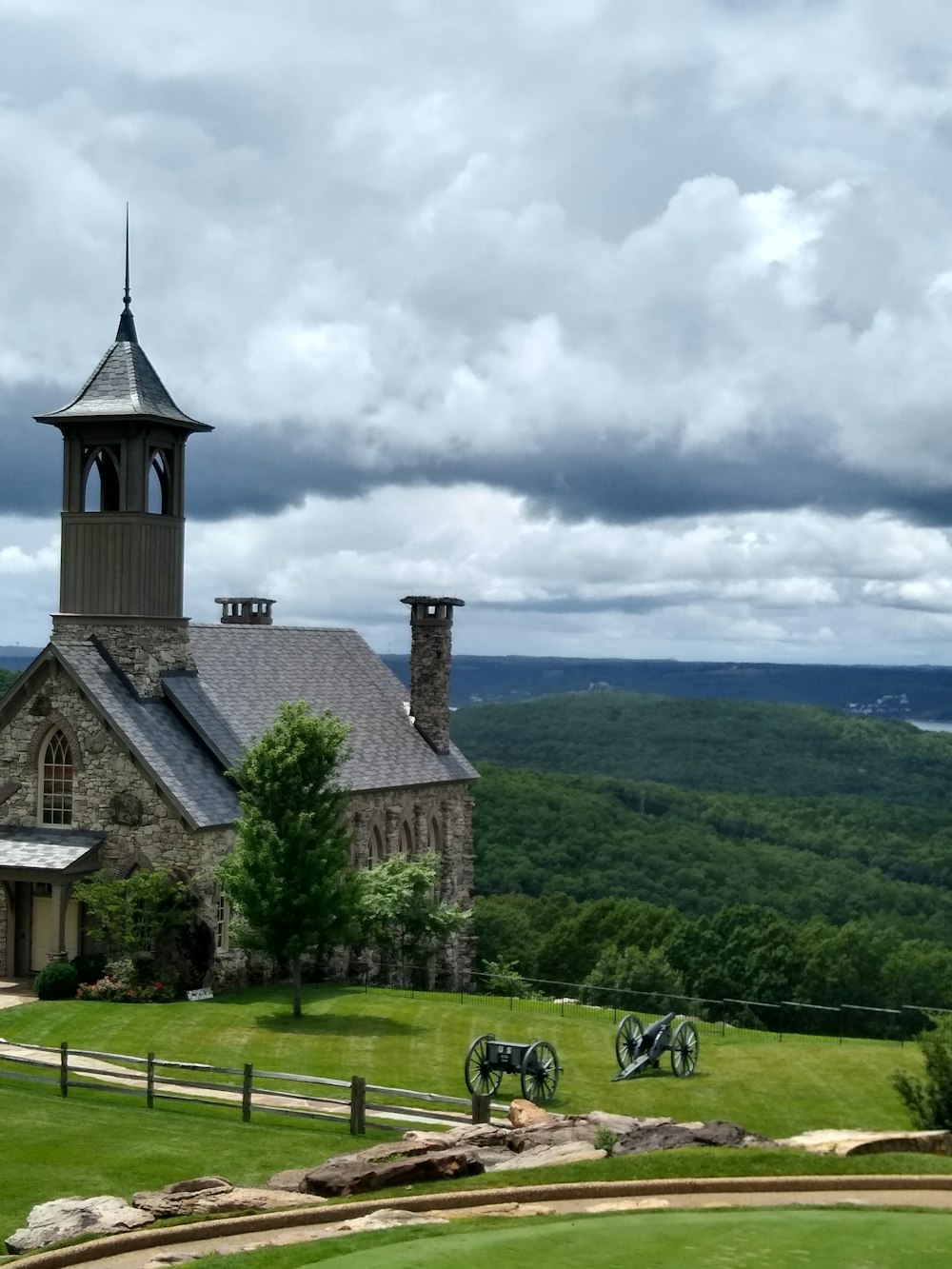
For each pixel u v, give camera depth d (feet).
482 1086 119.65
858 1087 127.65
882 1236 68.54
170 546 190.39
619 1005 268.21
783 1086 127.75
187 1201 79.41
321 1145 100.63
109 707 178.09
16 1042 139.95
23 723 182.39
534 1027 154.51
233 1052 136.67
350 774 206.80
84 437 186.29
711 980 303.89
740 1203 77.05
